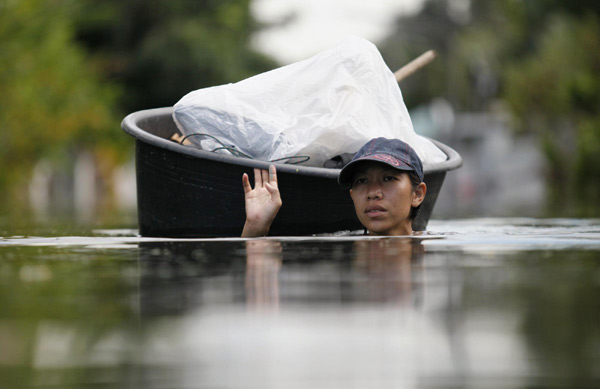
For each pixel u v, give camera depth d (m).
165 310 3.99
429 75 157.50
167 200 11.25
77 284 5.08
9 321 3.71
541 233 10.33
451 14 160.62
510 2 105.81
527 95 86.69
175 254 7.20
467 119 133.75
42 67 52.03
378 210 9.55
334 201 10.70
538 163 97.00
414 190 9.80
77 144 75.38
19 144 49.84
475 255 6.87
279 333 3.41
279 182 10.51
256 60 93.44
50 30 53.44
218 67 86.88
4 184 50.66
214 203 10.87
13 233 12.84
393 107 11.59
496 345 3.15
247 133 11.07
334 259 6.51
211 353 3.07
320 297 4.36
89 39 89.19
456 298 4.32
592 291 4.55
